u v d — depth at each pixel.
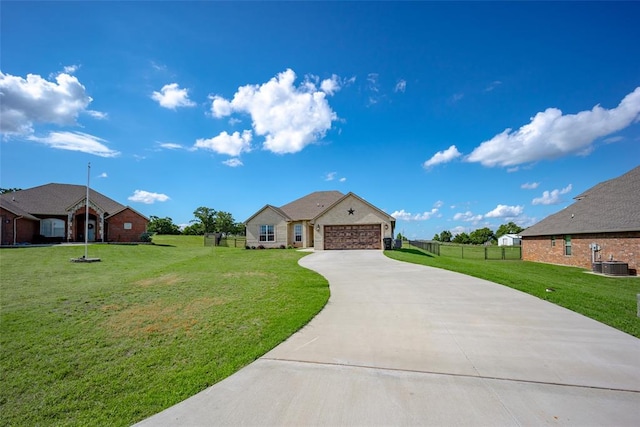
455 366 4.46
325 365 4.57
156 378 4.50
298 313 7.15
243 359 4.87
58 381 4.56
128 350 5.53
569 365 4.46
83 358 5.25
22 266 17.14
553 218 25.86
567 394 3.70
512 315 6.84
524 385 3.92
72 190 36.25
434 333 5.80
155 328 6.54
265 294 9.23
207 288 10.30
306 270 13.94
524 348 5.07
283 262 17.25
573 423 3.15
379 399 3.64
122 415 3.67
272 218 30.81
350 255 21.25
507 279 11.03
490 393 3.73
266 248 30.52
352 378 4.16
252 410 3.51
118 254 23.84
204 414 3.49
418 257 19.42
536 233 25.53
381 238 26.66
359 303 8.02
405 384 3.98
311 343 5.43
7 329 6.62
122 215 33.69
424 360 4.67
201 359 5.02
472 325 6.21
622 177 23.50
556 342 5.31
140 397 4.02
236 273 13.35
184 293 9.65
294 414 3.39
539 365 4.46
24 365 5.05
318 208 33.25
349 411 3.41
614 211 19.44
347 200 27.27
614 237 18.20
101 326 6.75
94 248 26.45
